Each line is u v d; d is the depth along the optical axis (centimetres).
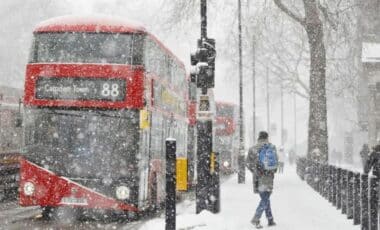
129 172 1617
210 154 1711
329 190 2195
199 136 1712
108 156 1619
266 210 1548
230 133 4106
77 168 1617
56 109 1630
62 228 1508
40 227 1514
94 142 1623
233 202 2159
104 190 1612
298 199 2300
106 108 1622
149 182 1734
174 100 2131
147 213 1930
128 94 1617
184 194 2738
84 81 1622
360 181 1446
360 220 1547
